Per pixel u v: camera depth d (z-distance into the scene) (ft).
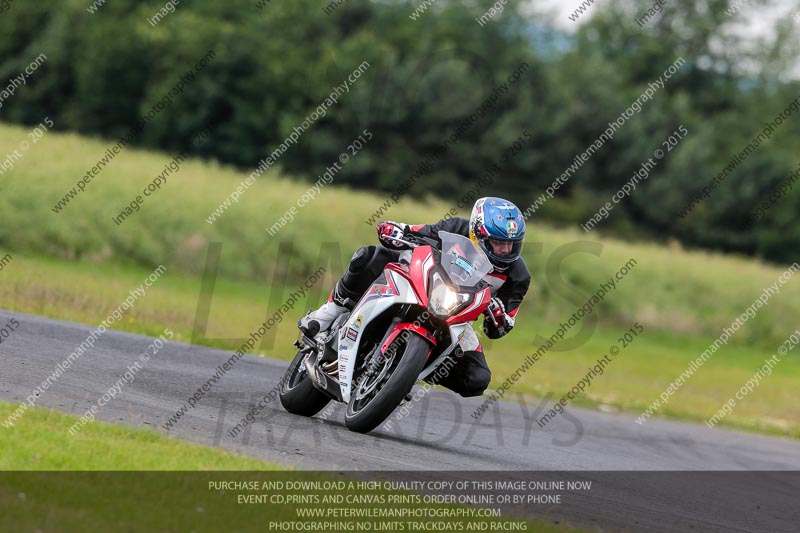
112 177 322.14
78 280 222.28
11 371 95.45
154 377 106.22
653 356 305.73
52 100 636.89
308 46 640.99
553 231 400.47
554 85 634.02
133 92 610.65
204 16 645.92
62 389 90.68
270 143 589.73
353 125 590.55
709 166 648.79
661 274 385.70
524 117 612.70
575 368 233.35
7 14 647.15
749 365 330.75
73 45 625.41
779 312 388.98
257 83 588.91
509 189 609.01
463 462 88.53
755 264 452.35
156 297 220.02
